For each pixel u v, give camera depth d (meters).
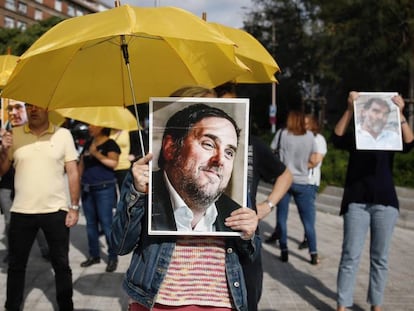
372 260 4.23
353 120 4.09
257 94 37.19
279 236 6.50
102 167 6.04
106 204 6.02
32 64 2.46
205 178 2.27
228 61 2.62
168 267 2.33
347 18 18.55
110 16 2.09
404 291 5.19
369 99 3.88
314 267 6.20
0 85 4.12
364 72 20.05
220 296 2.33
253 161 2.73
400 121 3.86
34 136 4.14
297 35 31.72
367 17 17.28
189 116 2.29
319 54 20.28
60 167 4.20
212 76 2.72
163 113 2.28
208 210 2.27
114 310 4.66
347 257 4.22
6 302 4.16
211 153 2.28
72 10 83.88
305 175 6.21
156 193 2.27
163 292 2.32
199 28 2.05
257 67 3.44
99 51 2.82
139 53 2.89
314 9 29.72
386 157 4.14
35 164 4.10
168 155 2.28
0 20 69.31
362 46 17.92
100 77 2.92
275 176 2.85
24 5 73.31
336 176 10.95
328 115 33.50
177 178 2.28
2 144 4.12
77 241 7.69
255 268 2.42
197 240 2.35
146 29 1.96
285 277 5.76
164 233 2.25
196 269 2.34
